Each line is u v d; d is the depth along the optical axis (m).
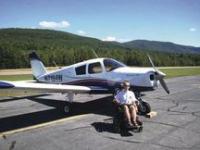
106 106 9.16
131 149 4.82
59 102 10.28
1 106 9.48
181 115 7.56
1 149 4.91
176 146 4.95
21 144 5.18
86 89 8.53
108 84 8.42
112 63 8.67
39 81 11.25
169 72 35.25
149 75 7.67
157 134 5.71
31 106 9.46
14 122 7.04
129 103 6.05
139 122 5.97
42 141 5.35
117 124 6.00
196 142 5.16
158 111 8.17
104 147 4.96
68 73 9.66
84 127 6.38
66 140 5.40
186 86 16.19
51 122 6.96
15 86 6.93
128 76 7.98
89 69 8.96
